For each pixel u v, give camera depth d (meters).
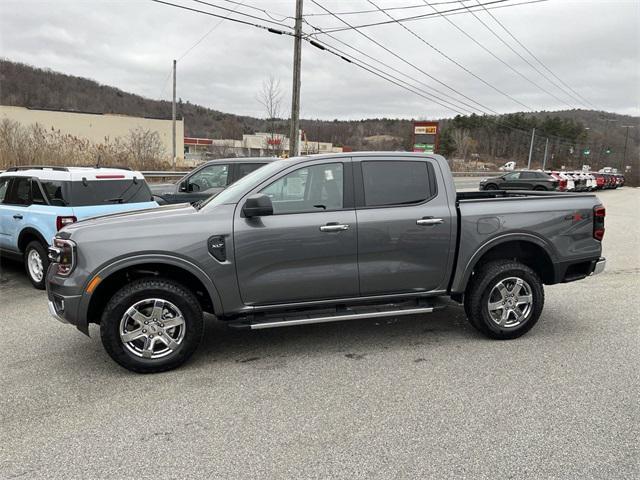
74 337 5.13
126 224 4.24
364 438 3.20
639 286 7.31
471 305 4.90
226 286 4.32
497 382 4.01
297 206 4.49
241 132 72.00
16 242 7.39
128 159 26.81
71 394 3.86
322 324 5.54
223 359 4.55
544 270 5.25
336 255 4.48
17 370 4.31
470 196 6.02
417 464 2.92
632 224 15.50
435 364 4.39
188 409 3.61
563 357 4.53
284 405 3.66
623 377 4.10
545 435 3.21
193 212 4.40
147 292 4.14
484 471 2.84
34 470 2.88
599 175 38.41
